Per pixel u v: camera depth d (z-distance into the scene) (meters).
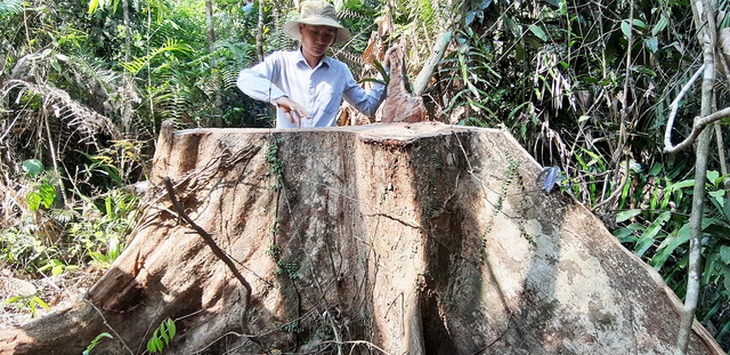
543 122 3.63
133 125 4.76
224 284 2.27
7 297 3.12
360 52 5.52
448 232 2.11
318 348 2.28
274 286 2.26
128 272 2.26
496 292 2.09
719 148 2.14
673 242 2.42
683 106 3.12
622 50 3.42
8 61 4.58
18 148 4.45
